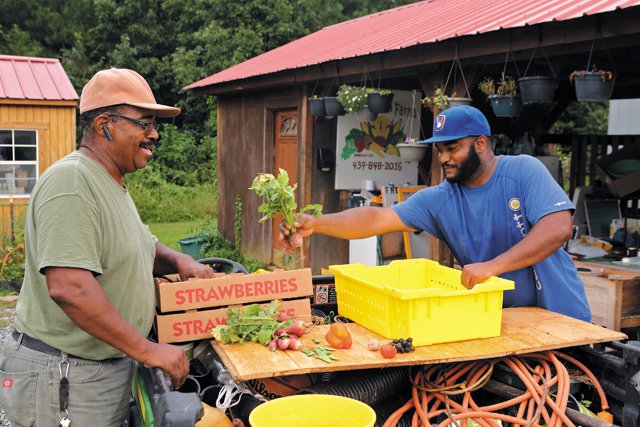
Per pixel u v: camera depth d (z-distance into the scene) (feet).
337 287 10.33
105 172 8.07
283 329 8.57
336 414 7.57
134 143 8.19
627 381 8.79
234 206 37.63
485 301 8.90
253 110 34.86
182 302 8.90
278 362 7.85
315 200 29.35
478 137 10.72
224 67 70.18
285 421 7.52
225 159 38.99
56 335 8.01
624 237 23.84
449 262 21.91
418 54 20.30
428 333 8.64
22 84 36.81
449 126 10.59
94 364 8.13
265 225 34.19
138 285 8.25
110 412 8.36
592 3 16.66
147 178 61.26
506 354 8.48
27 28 89.76
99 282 7.93
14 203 35.24
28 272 8.17
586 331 9.30
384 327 8.93
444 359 8.14
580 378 9.47
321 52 28.81
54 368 8.00
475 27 18.42
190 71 70.90
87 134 8.23
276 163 33.32
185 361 7.99
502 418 8.25
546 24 16.26
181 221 56.54
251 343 8.59
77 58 81.51
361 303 9.53
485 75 25.26
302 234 11.02
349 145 27.94
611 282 18.61
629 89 34.86
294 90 29.96
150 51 79.25
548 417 8.33
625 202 26.76
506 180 10.79
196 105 75.46
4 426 13.98
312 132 29.14
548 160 27.91
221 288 9.07
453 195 11.29
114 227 7.92
